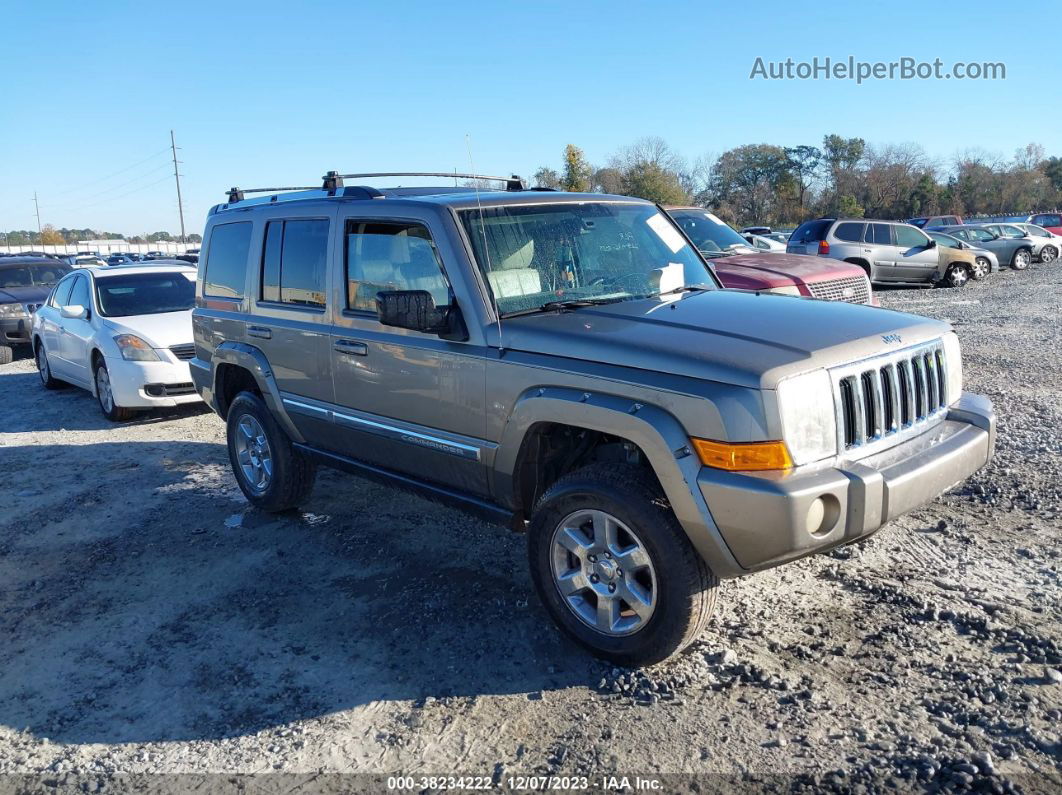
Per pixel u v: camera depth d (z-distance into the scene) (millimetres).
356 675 3736
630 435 3355
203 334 6152
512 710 3402
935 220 37844
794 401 3186
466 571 4773
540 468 4020
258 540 5418
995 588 4180
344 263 4754
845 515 3246
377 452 4730
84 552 5371
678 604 3387
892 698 3314
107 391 9203
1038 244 27594
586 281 4383
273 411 5449
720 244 9867
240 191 6234
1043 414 7398
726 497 3145
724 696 3396
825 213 78812
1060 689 3297
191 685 3736
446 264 4129
